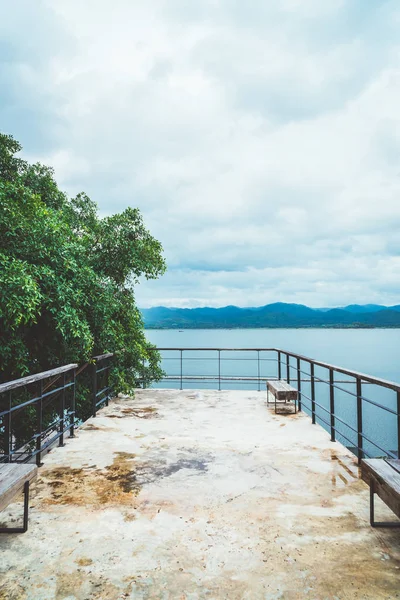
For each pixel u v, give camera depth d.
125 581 1.86
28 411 6.28
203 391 7.74
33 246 4.98
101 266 6.67
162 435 4.53
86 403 7.24
